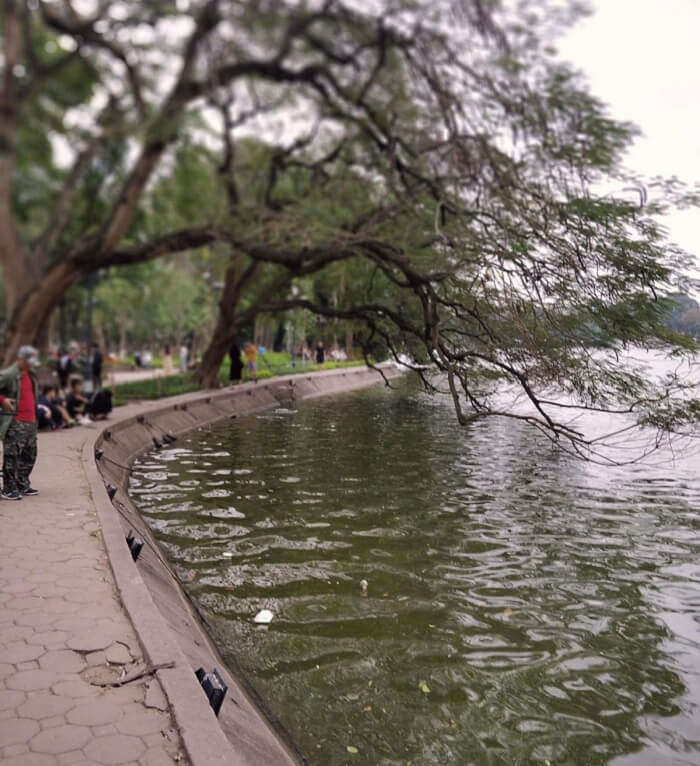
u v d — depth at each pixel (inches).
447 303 398.0
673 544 364.2
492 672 220.4
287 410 959.6
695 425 363.3
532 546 355.9
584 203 327.0
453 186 369.1
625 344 362.9
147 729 128.5
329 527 380.8
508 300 355.3
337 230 395.9
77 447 453.7
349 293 781.3
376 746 179.2
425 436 736.3
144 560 262.5
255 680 209.9
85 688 142.9
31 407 311.3
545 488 493.7
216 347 923.4
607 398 365.4
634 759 176.9
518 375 371.2
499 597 284.7
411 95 281.9
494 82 259.8
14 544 239.9
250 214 243.9
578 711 199.0
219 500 434.0
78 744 121.8
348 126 338.0
